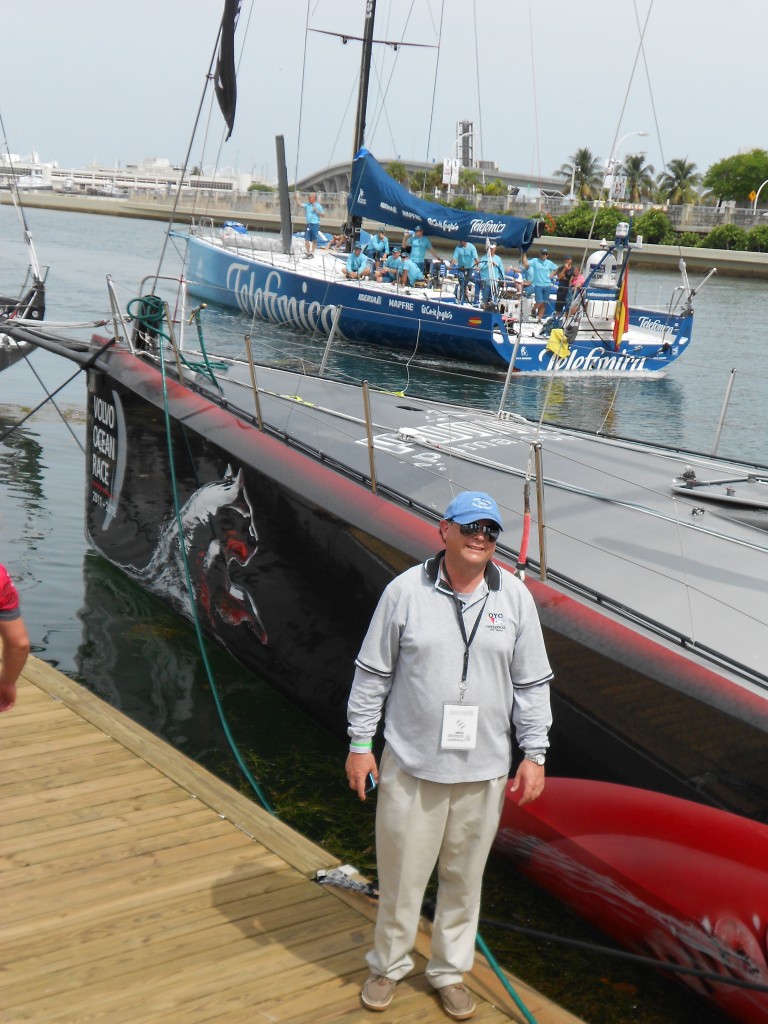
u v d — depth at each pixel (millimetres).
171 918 3076
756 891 3252
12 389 13320
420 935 3117
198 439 6188
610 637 4012
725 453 12406
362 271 19812
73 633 6504
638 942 3662
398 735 2572
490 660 2502
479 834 2627
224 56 6633
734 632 4039
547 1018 2797
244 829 3602
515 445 6184
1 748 4109
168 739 5328
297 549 5480
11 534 8203
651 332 19375
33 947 2902
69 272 25078
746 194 80812
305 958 2930
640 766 3928
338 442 5945
